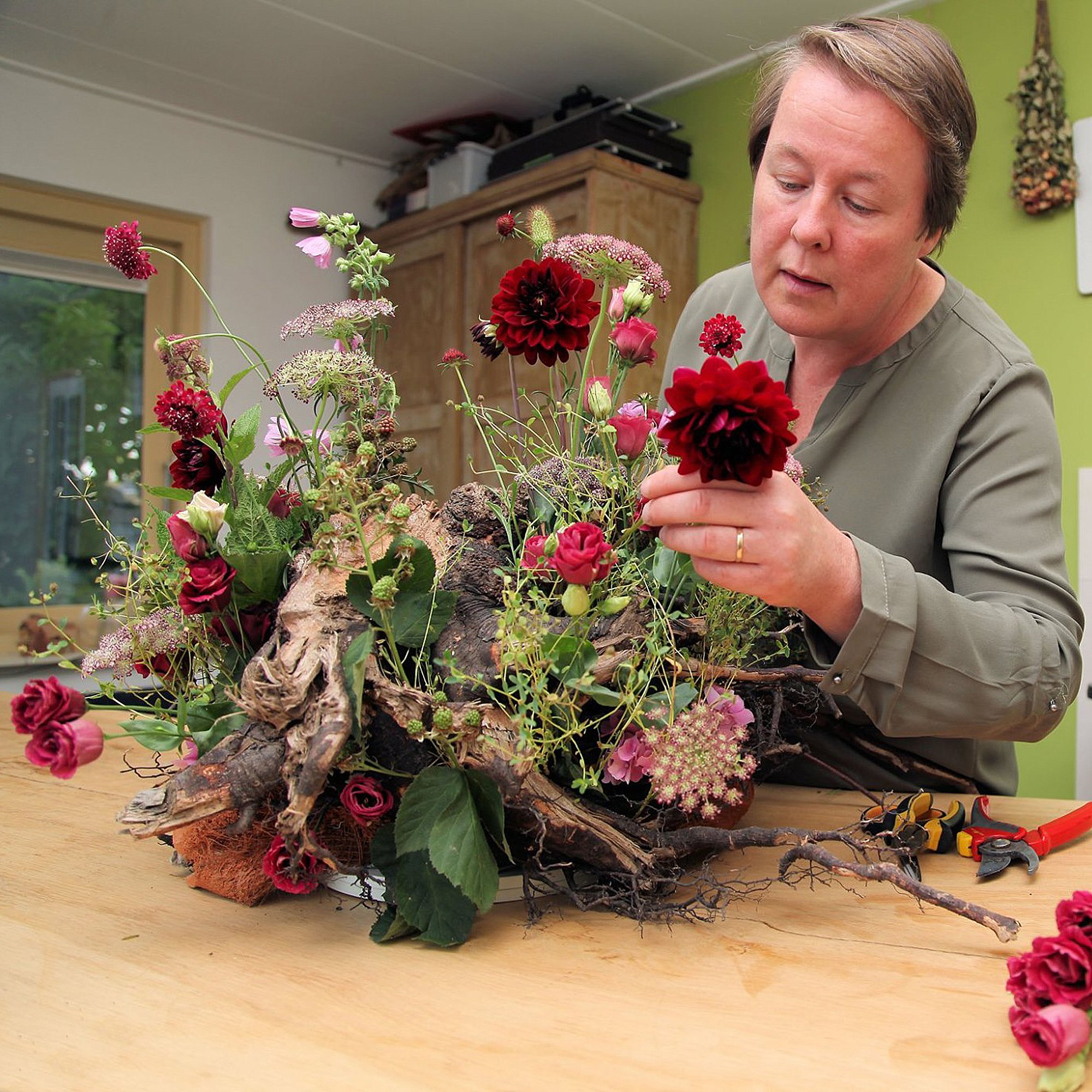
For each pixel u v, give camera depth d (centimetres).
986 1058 52
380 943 68
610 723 71
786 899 76
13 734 145
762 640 93
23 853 88
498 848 72
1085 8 236
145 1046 54
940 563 115
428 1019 57
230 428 78
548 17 276
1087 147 234
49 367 324
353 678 64
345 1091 49
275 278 367
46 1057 53
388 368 369
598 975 63
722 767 67
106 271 334
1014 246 250
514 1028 56
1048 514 101
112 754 129
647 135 305
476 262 336
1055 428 107
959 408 108
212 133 350
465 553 76
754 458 57
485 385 332
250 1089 50
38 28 286
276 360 366
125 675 79
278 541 77
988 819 89
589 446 86
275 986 61
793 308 99
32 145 312
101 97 325
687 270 316
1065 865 83
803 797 109
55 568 322
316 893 78
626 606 69
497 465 86
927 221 98
